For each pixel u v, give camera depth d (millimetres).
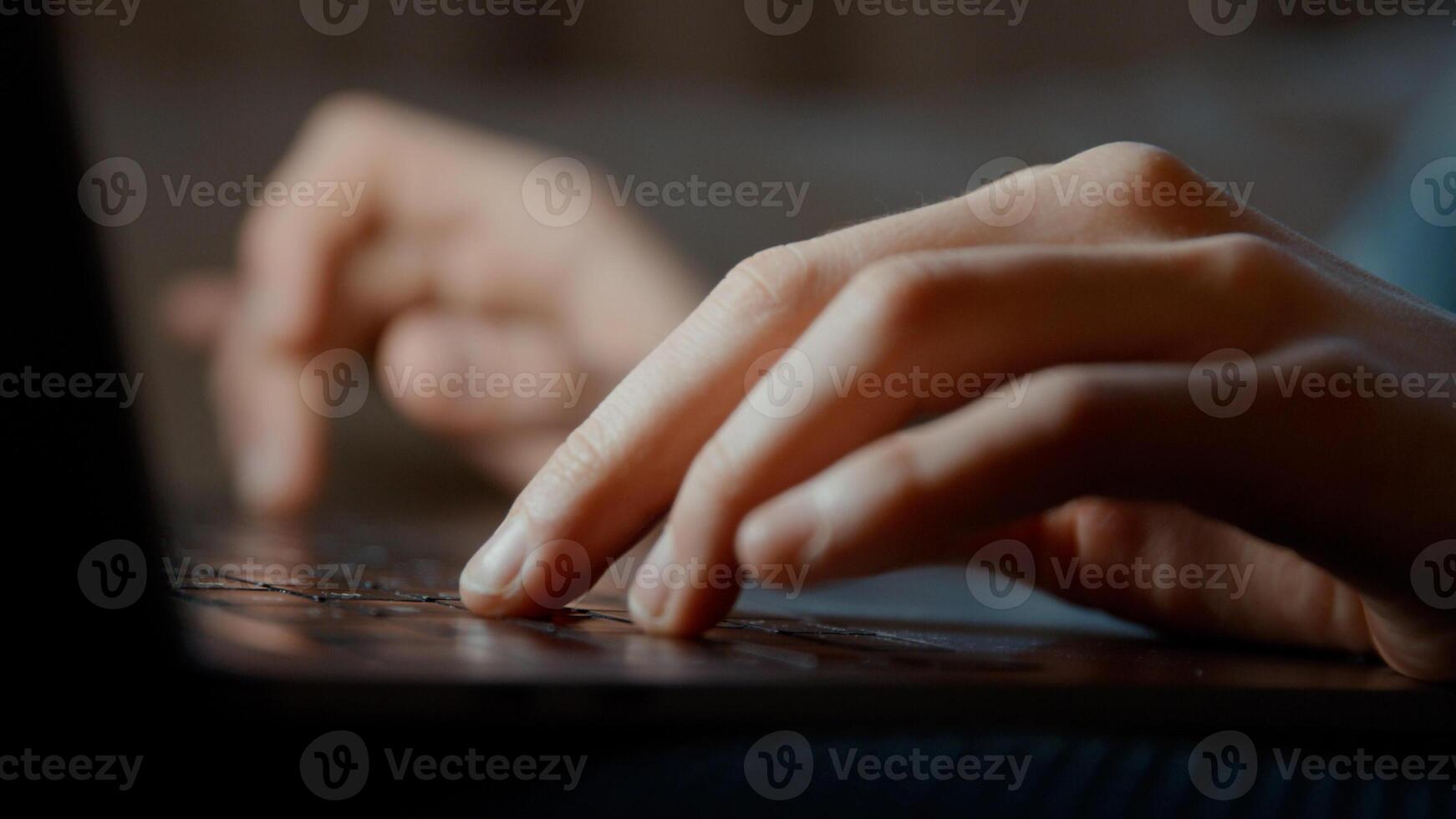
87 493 215
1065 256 384
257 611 321
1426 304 480
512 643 301
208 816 217
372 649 259
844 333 360
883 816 295
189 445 1530
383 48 2490
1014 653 374
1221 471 354
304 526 917
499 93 2473
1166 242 461
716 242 1964
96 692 211
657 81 2682
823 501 304
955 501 308
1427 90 1843
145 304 1688
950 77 2730
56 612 212
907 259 369
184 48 2314
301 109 2309
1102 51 2652
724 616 367
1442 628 402
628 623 396
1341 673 406
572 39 2627
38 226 231
